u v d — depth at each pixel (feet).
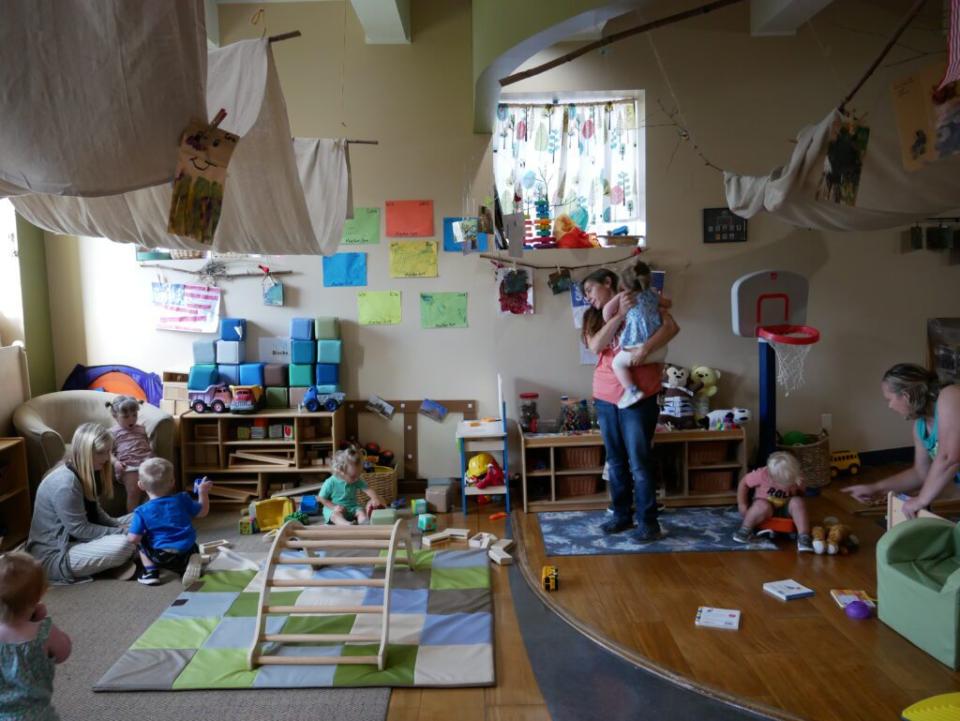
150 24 5.30
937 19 15.08
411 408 15.64
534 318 15.48
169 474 11.37
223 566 11.75
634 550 12.03
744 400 15.75
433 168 15.20
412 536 13.07
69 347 15.60
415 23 14.97
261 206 9.56
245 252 10.51
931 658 8.42
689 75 15.12
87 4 5.11
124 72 5.25
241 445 14.98
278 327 15.52
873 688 7.85
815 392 15.93
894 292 15.88
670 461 14.85
